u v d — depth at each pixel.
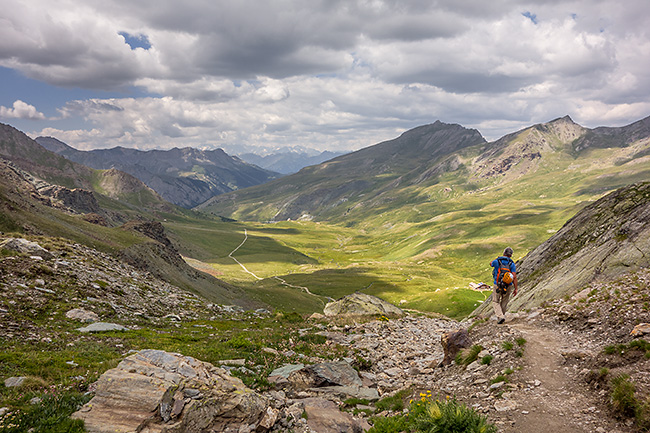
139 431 9.45
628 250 25.25
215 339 22.42
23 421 9.17
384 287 155.75
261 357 18.36
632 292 15.95
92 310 25.19
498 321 18.67
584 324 15.38
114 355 16.39
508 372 12.35
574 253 34.53
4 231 57.31
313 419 12.25
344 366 17.62
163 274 80.94
